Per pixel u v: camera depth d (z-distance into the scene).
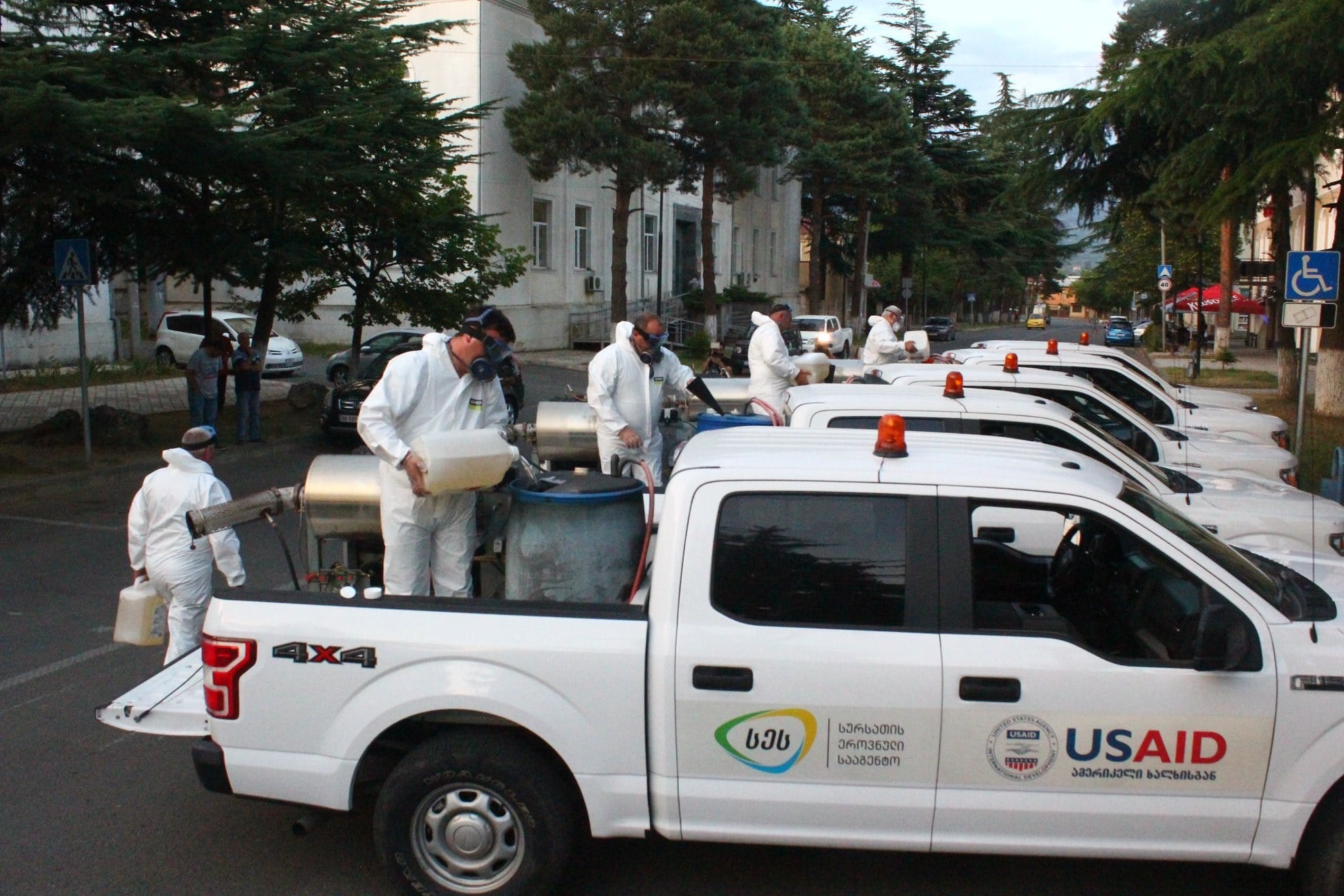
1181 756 3.74
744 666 3.80
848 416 7.12
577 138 32.31
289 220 16.88
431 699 3.90
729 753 3.83
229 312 29.78
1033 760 3.77
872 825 3.83
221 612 4.07
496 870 4.02
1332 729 3.71
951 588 3.85
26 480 13.16
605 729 3.87
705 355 37.97
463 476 4.34
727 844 4.71
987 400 7.29
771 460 4.11
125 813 5.05
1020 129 19.17
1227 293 34.78
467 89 32.75
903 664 3.77
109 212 14.39
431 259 19.56
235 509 4.65
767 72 35.44
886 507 3.93
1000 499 3.92
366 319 20.30
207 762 4.07
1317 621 3.88
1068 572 5.01
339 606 4.02
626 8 32.62
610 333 36.88
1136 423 8.94
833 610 3.87
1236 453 8.92
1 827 4.90
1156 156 19.03
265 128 14.03
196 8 14.09
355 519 4.79
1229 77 15.28
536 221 37.09
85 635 7.79
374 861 4.60
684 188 38.47
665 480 7.71
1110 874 4.45
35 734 6.00
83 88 11.78
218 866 4.54
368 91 15.98
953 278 78.38
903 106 51.59
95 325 29.48
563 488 4.41
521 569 4.36
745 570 3.90
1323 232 27.59
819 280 51.62
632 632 3.88
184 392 24.02
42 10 11.88
